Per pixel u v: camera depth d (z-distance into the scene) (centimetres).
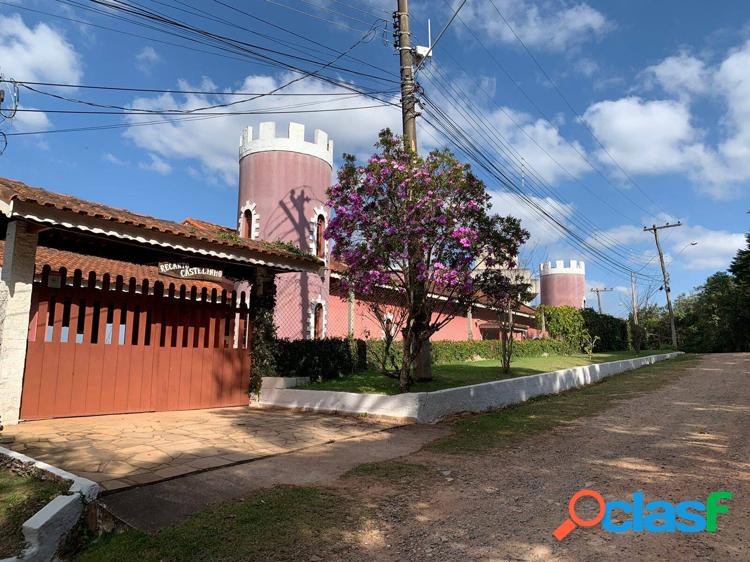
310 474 618
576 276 4828
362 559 400
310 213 1870
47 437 725
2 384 796
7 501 474
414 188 1027
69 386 893
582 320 3136
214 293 1138
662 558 396
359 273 1077
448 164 1071
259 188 1848
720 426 909
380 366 1548
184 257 1092
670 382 1680
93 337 936
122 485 525
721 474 615
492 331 3241
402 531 455
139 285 1347
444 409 1027
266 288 1212
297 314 1755
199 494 526
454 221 1021
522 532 452
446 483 596
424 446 789
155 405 1009
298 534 440
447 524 472
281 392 1134
